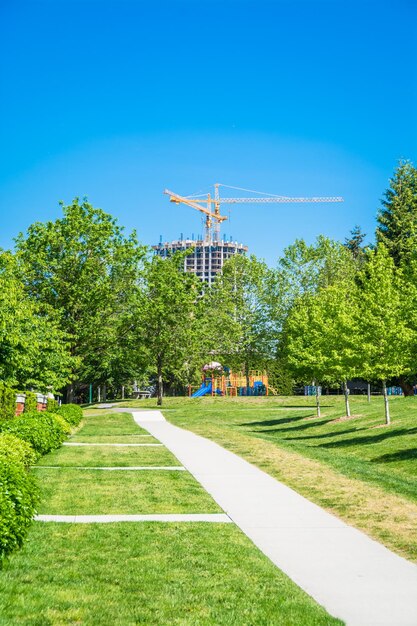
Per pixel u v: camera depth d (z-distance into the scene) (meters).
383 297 25.42
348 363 26.59
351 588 6.80
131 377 66.50
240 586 6.81
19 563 7.39
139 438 22.39
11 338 25.23
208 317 59.78
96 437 22.72
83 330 39.31
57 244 38.88
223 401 50.03
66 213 39.91
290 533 9.23
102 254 39.75
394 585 6.90
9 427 15.34
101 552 8.02
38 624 5.61
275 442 21.53
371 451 19.53
